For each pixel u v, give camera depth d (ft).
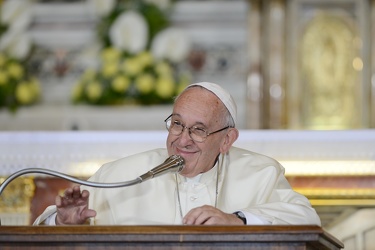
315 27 100.53
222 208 53.57
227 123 51.39
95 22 104.58
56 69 103.60
